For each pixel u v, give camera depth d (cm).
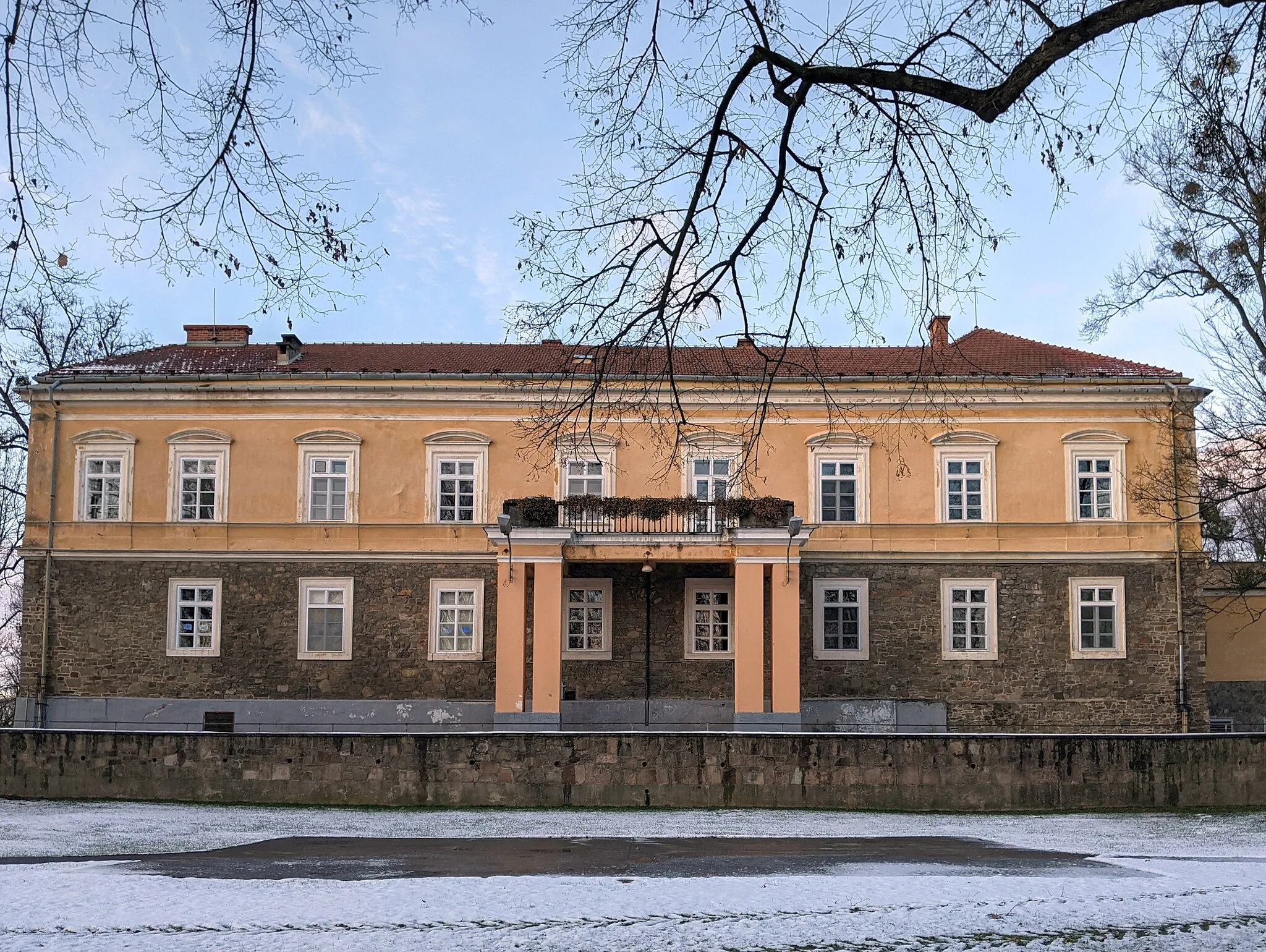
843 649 3903
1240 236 2800
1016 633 3894
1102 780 2670
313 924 1378
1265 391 3366
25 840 2172
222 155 1034
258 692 3916
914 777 2670
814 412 3966
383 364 4222
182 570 3969
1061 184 1166
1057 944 1302
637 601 3922
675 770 2700
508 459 3994
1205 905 1478
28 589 3966
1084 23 1054
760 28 1116
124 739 2756
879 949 1283
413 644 3928
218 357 4344
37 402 4034
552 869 1845
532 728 3556
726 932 1341
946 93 1112
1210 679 4028
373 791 2708
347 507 3981
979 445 3953
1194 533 3900
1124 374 3966
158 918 1408
